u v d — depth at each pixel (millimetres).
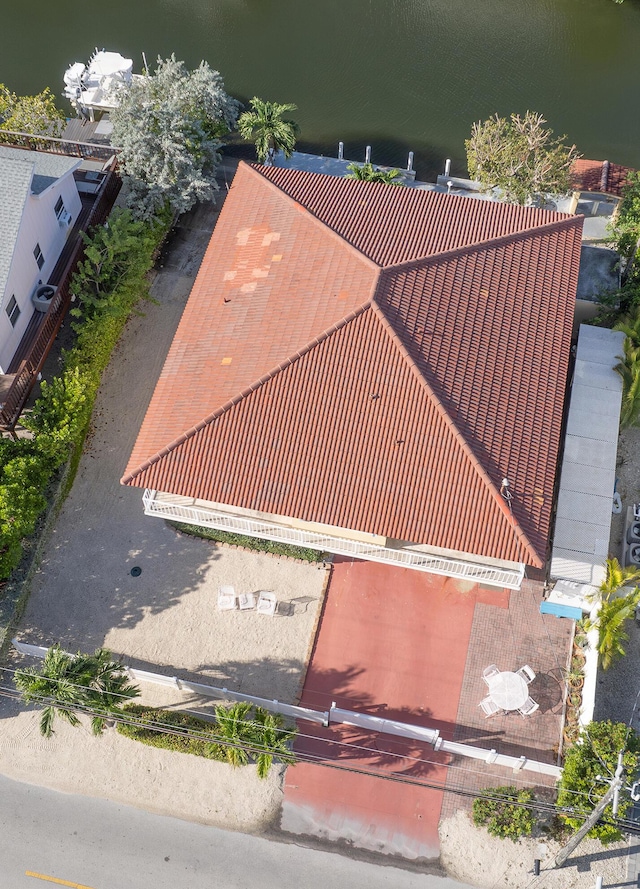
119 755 26516
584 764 24312
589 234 38156
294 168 41062
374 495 24422
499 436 25031
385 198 30938
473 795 23281
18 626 28734
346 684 27656
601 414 30078
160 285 36125
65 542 30297
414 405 24891
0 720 27109
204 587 29391
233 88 44969
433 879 24594
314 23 48281
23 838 25312
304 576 29531
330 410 25094
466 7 49062
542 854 24766
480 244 28250
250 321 27156
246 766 26312
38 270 32594
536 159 36469
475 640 28281
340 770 26219
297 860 24953
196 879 24703
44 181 31812
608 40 47594
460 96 44719
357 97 44656
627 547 29422
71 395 29750
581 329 32281
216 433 25297
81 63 45125
